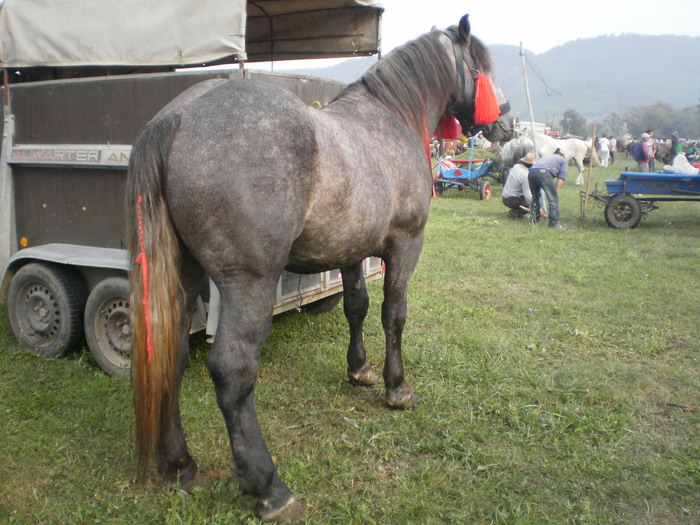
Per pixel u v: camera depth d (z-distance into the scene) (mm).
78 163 3672
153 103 3373
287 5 4336
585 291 5914
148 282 2029
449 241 8453
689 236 9078
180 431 2463
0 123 4043
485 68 3584
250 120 2088
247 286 2154
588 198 11422
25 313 3980
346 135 2488
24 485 2500
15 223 4121
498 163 15672
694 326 4852
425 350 4160
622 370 3934
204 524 2307
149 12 3303
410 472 2715
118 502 2424
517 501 2490
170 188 2062
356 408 3342
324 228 2361
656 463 2775
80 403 3232
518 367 3924
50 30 3635
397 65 3088
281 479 2578
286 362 3986
